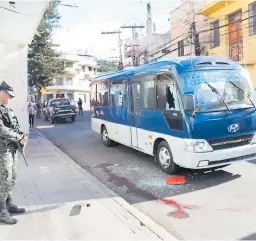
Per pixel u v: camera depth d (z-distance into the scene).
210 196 5.96
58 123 23.17
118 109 10.36
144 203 5.80
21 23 10.01
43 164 8.54
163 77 7.52
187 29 22.95
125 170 8.24
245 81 7.37
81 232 4.26
